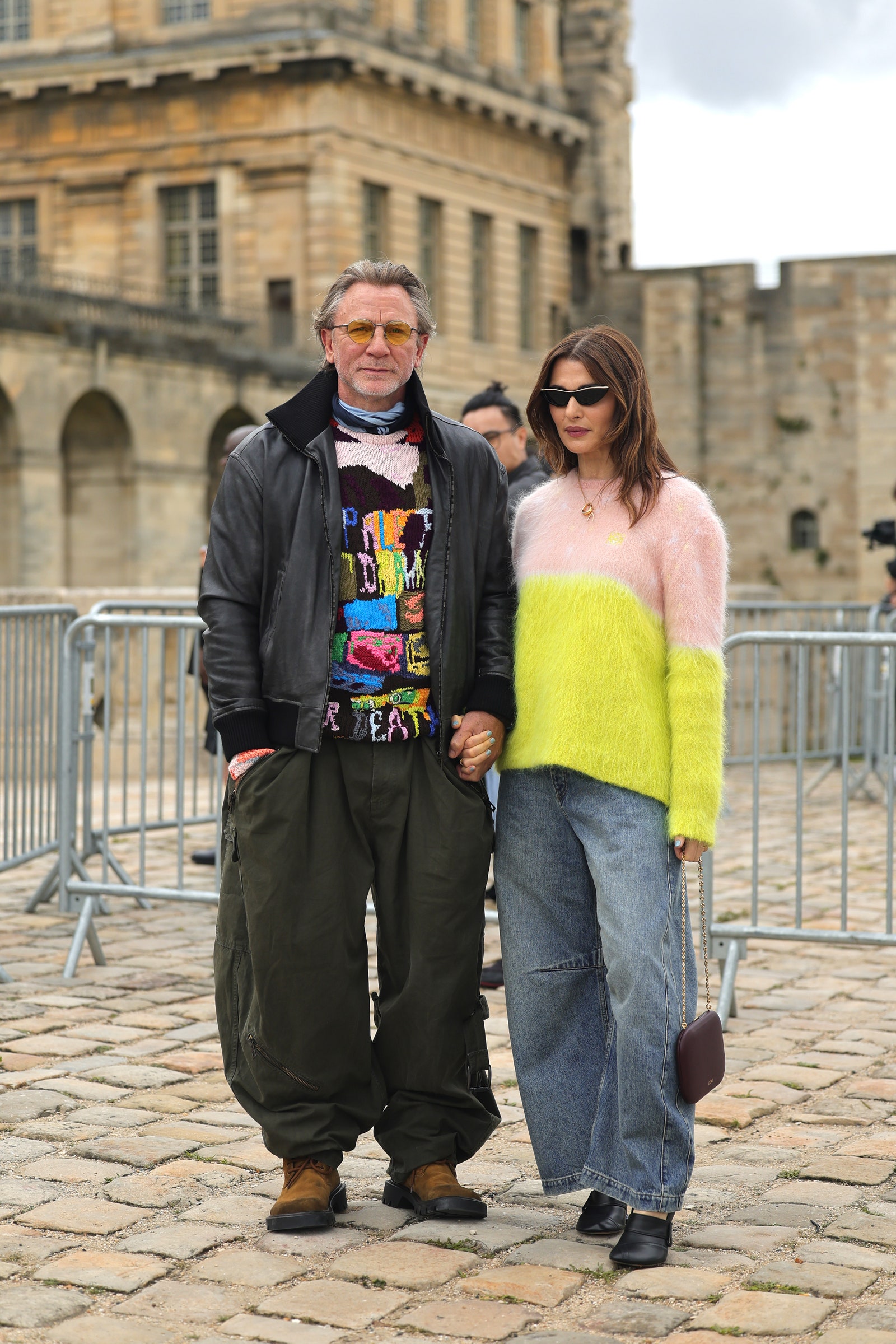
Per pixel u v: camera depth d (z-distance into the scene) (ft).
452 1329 11.23
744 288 155.84
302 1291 11.89
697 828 12.36
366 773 13.03
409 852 13.10
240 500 13.15
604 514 12.91
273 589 13.04
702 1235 12.98
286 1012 12.92
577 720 12.59
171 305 133.69
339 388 13.46
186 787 39.65
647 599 12.67
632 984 12.28
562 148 166.30
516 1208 13.74
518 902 13.09
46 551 113.19
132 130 142.10
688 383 157.17
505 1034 19.66
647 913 12.39
